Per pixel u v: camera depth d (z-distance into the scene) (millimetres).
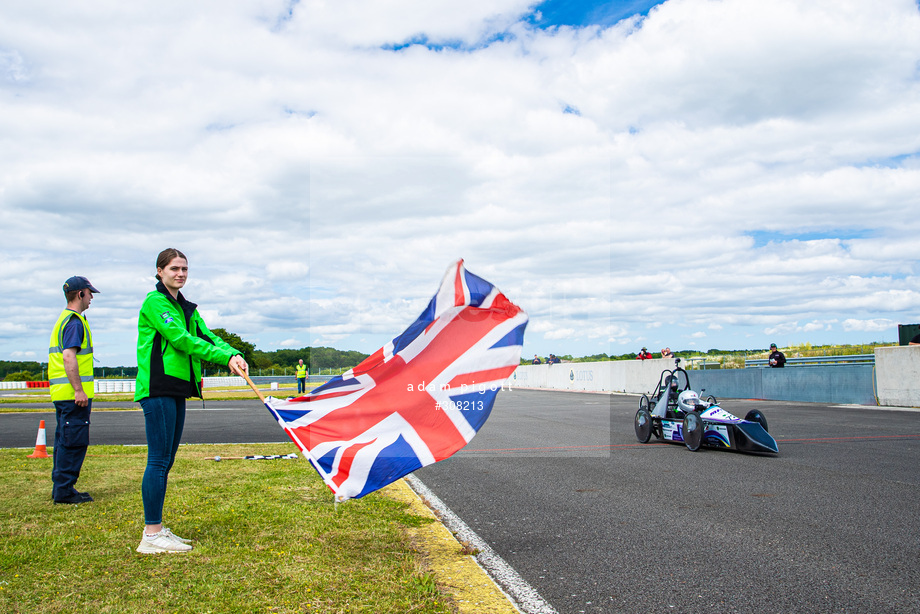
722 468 7488
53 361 5387
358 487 4332
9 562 3715
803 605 3234
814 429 11359
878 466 7426
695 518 5059
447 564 3826
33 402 24062
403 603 3109
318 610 3012
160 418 3951
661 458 8391
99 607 3047
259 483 6293
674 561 3963
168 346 3990
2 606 3055
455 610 3096
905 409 15125
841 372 17531
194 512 5016
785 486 6305
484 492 6172
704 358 24500
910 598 3312
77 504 5332
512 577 3668
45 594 3213
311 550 3979
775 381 19828
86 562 3721
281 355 79000
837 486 6266
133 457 8133
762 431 8398
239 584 3354
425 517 4949
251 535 4344
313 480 6461
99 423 13844
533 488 6371
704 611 3164
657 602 3285
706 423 8969
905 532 4570
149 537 3936
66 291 5469
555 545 4336
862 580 3588
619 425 12844
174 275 4066
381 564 3723
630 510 5363
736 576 3674
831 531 4617
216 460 7945
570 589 3477
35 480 6484
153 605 3072
